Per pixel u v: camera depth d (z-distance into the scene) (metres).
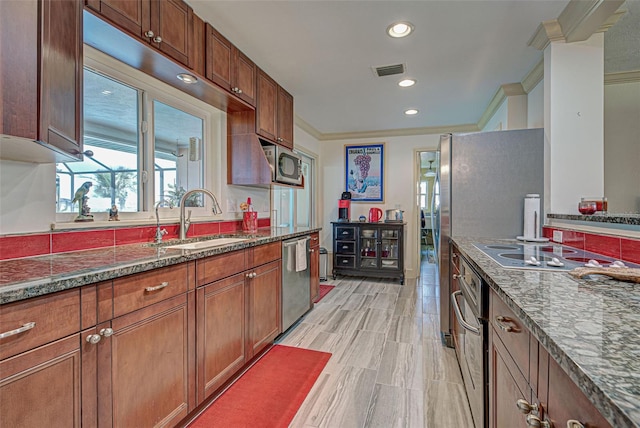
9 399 0.83
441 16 1.92
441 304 2.45
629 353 0.50
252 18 1.94
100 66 1.75
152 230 2.00
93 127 1.77
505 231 2.30
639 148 2.30
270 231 2.93
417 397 1.74
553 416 0.62
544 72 2.20
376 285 4.24
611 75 2.34
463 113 3.88
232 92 2.23
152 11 1.55
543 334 0.59
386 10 1.86
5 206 1.29
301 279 2.90
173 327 1.40
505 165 2.29
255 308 2.10
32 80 0.91
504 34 2.11
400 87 3.04
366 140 4.90
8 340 0.82
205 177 2.61
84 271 1.07
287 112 3.14
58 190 1.59
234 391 1.80
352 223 4.51
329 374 1.98
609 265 1.22
